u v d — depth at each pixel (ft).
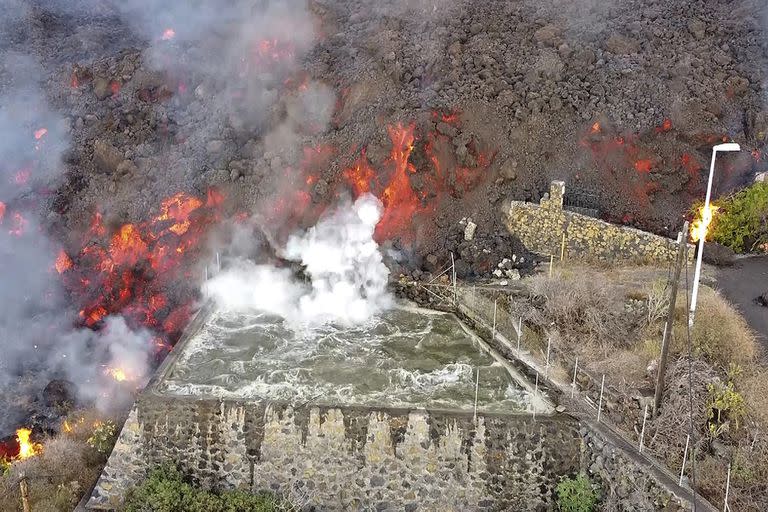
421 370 54.19
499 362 54.95
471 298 60.49
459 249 66.03
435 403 50.03
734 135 71.26
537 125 71.97
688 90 73.82
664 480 42.01
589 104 73.31
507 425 47.52
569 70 77.36
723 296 57.16
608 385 48.16
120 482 49.60
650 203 68.54
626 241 62.90
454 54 79.51
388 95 74.84
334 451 48.42
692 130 70.79
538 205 65.57
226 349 57.21
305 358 55.83
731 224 64.85
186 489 47.44
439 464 47.88
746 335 50.67
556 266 63.72
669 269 61.21
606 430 46.19
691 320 50.72
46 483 52.13
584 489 45.75
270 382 52.60
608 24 84.07
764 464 42.32
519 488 47.39
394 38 81.82
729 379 47.21
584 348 52.47
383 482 48.16
